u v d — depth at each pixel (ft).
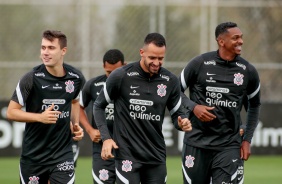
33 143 73.72
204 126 79.15
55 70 72.74
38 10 159.74
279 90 160.45
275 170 134.82
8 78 156.25
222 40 78.38
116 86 71.87
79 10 158.10
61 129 73.82
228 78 78.74
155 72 69.67
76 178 120.88
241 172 81.30
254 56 163.73
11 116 71.41
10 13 159.53
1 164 139.03
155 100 71.92
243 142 81.15
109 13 157.79
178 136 150.00
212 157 79.66
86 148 149.59
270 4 162.91
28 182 74.95
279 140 152.97
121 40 157.79
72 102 77.71
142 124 71.87
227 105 78.74
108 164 89.40
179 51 161.27
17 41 159.94
